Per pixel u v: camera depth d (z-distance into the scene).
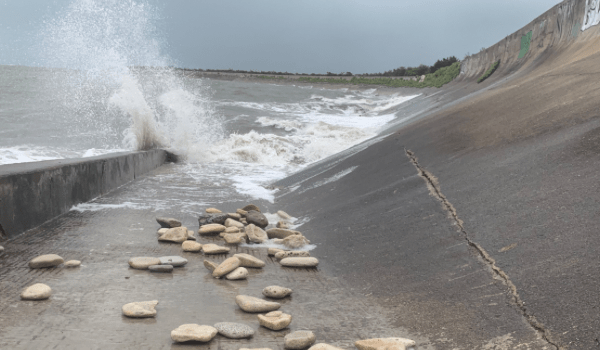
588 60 7.55
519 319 1.83
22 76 38.00
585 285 1.85
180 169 9.39
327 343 1.88
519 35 18.81
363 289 2.62
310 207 5.25
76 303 2.17
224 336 1.90
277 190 7.05
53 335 1.79
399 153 6.12
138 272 2.77
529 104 5.66
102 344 1.74
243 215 4.73
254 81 66.50
